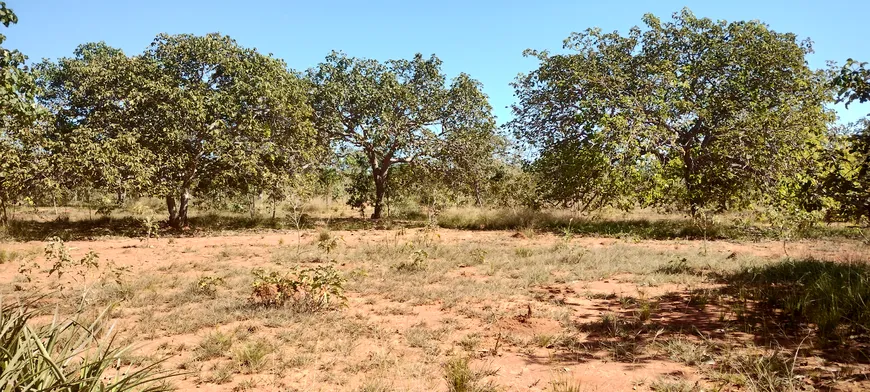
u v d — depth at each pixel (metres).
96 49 26.16
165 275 8.12
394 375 3.93
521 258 9.91
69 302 6.09
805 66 17.34
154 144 16.17
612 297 6.73
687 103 16.84
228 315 5.61
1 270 8.72
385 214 24.83
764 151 16.12
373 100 20.88
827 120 16.28
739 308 5.75
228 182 18.50
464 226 18.34
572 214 18.77
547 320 5.56
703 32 18.34
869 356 4.06
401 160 22.59
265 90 17.23
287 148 18.88
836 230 14.20
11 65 8.17
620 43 19.72
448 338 4.93
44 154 14.74
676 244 12.71
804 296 5.82
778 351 4.25
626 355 4.35
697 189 17.02
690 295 6.70
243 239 14.15
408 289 7.09
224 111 16.86
